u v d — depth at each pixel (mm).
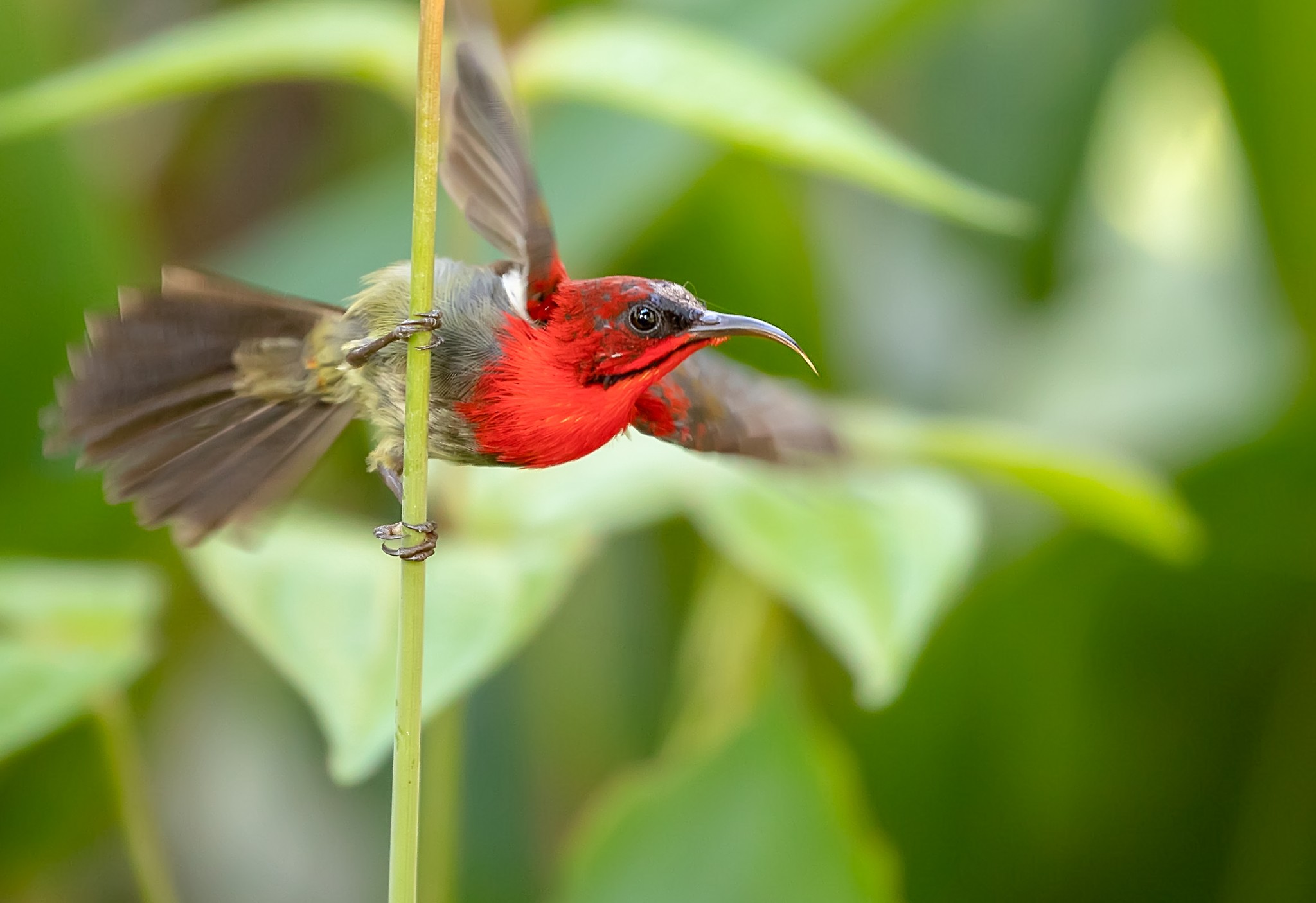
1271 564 3461
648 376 3277
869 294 3621
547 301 3271
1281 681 3461
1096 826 3457
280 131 3520
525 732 3463
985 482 3473
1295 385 3467
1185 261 3939
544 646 3463
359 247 3447
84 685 3287
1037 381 3525
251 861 3471
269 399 3277
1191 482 3471
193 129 3516
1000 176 3596
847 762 3391
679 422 3299
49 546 3436
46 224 3438
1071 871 3457
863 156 3316
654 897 3336
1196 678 3463
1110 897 3457
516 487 3334
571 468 3342
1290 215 3484
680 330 3273
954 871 3453
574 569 3297
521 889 3449
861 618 3305
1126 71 3738
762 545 3316
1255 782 3459
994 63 3602
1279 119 3477
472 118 3252
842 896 3330
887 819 3449
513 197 3252
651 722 3467
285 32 3340
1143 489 3350
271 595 3289
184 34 3373
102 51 3523
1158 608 3455
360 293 3275
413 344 3227
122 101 3346
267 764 3479
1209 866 3461
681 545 3477
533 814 3459
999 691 3453
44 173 3436
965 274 3719
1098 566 3447
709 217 3475
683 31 3334
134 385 3270
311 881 3467
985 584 3445
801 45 3445
